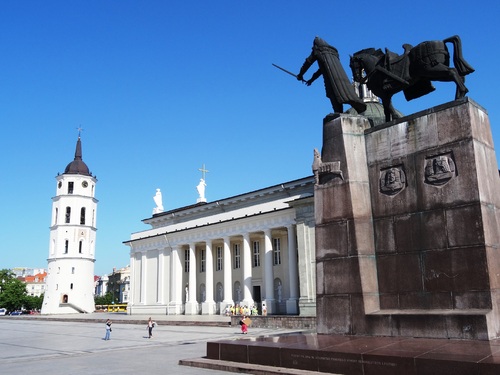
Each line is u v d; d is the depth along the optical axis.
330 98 12.06
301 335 11.45
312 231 42.19
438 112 10.02
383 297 10.27
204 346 20.94
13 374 13.22
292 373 9.00
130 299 67.88
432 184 9.87
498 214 9.62
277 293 51.66
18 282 108.50
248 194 58.38
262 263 53.91
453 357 7.26
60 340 28.02
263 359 10.13
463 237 9.23
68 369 14.00
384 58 11.46
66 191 87.94
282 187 54.56
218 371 10.62
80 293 84.62
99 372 12.95
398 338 9.37
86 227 87.94
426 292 9.60
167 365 13.84
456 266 9.23
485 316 8.45
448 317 8.88
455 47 10.44
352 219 10.64
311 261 41.53
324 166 11.30
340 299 10.58
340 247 10.77
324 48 12.29
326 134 11.62
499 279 8.99
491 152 10.02
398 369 7.68
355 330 10.21
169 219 69.94
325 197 11.27
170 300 61.62
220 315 52.53
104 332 34.84
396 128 10.72
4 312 98.69
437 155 9.91
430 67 10.52
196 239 58.88
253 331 30.47
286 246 51.81
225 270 54.41
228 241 54.84
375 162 11.01
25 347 23.55
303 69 12.65
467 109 9.62
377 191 10.84
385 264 10.38
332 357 8.67
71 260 85.19
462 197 9.39
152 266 65.50
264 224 50.28
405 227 10.17
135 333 32.53
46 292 85.25
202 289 60.34
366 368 8.12
